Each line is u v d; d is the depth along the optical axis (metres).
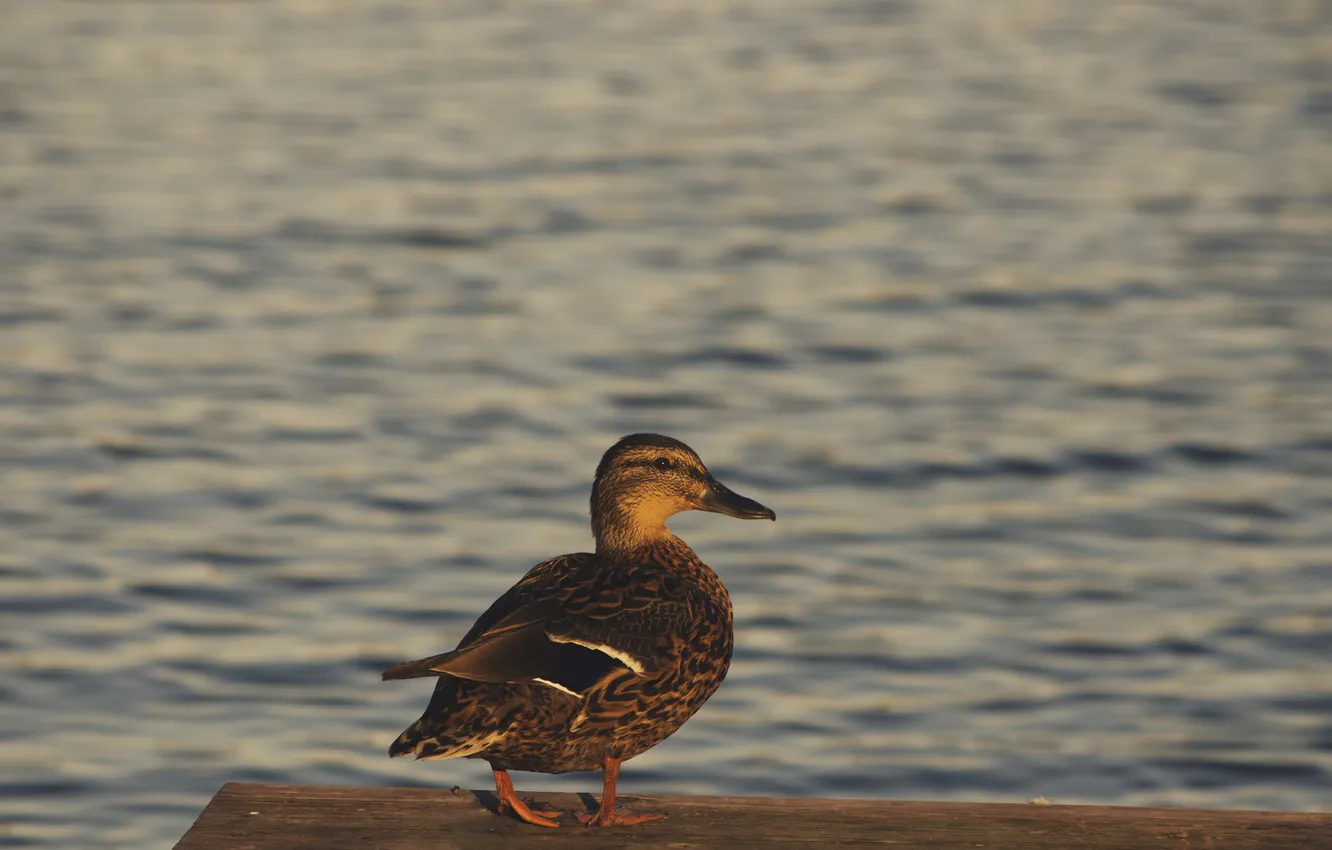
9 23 44.75
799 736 12.03
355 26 44.41
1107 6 48.25
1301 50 41.22
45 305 22.08
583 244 25.47
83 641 13.27
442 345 20.86
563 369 20.03
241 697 12.45
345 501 16.11
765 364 20.27
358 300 22.70
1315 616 13.88
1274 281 23.42
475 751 5.23
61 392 18.92
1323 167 29.89
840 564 14.95
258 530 15.43
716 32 43.34
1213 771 11.56
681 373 19.92
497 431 18.05
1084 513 16.08
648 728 5.61
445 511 15.91
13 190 28.23
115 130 32.88
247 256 24.69
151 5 47.53
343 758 11.63
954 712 12.40
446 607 13.90
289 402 18.80
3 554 14.77
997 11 47.03
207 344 20.73
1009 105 35.25
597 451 17.48
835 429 18.19
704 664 5.75
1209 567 14.83
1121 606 14.10
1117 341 21.05
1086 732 12.08
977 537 15.50
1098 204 27.66
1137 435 17.97
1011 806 5.58
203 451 17.30
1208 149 31.36
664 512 6.25
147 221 26.42
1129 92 36.53
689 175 29.66
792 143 31.92
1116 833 5.36
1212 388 19.34
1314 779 11.45
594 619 5.52
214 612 13.80
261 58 40.12
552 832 5.42
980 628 13.72
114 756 11.59
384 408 18.64
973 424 18.33
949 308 22.44
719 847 5.31
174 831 10.68
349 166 30.20
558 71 38.53
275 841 5.25
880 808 5.58
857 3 47.97
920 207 27.56
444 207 27.48
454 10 46.56
